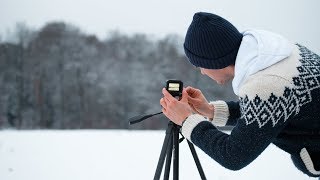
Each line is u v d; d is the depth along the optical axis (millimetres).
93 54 53719
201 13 2039
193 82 44469
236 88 1940
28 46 53562
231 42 1962
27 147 7309
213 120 2604
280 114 1748
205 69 2096
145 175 4848
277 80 1744
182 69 50125
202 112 2582
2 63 50500
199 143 1943
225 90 42188
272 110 1733
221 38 1944
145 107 48625
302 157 1935
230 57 1975
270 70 1773
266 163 5727
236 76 1897
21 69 50750
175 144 2184
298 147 1936
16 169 5180
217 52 1963
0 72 49844
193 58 2072
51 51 53406
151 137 9258
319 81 1819
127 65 52344
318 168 1935
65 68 51312
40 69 51156
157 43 55219
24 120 47688
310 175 2031
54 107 48812
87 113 48812
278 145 2039
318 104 1805
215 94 42062
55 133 10438
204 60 2016
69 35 56500
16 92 49000
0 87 48750
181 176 4750
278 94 1731
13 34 53906
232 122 2639
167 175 2166
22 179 4562
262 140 1762
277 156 6375
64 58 52719
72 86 50062
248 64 1822
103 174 4887
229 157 1807
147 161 5898
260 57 1787
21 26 54844
